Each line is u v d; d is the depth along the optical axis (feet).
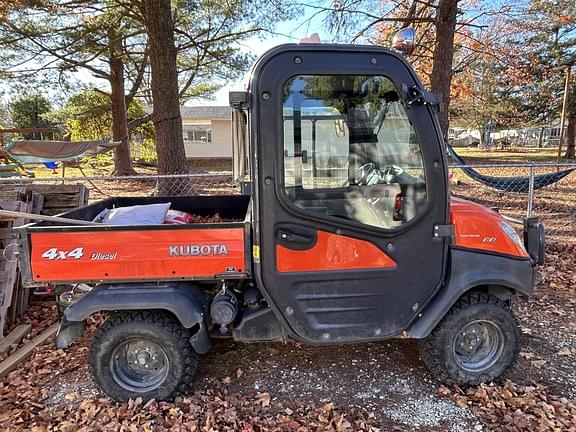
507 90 67.15
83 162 67.31
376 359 10.27
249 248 8.17
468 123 118.01
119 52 45.01
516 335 9.00
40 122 94.17
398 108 7.93
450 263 8.46
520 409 8.24
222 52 41.96
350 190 8.09
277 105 7.58
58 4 30.25
